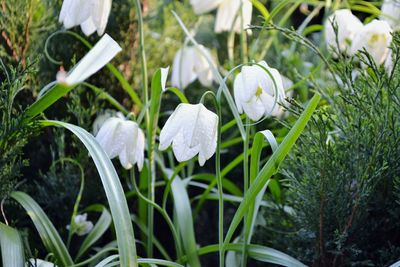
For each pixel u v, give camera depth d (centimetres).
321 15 134
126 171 88
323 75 97
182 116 64
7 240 67
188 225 79
